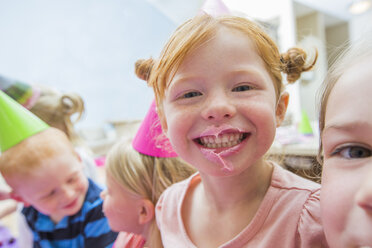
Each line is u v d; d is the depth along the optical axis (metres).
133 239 0.68
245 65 0.36
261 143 0.37
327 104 0.31
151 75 0.47
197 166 0.40
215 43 0.36
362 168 0.25
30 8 2.60
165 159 0.67
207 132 0.36
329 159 0.29
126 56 2.95
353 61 0.29
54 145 0.70
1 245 1.08
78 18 2.86
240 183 0.44
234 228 0.44
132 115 2.96
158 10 2.75
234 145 0.37
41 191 0.68
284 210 0.41
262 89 0.37
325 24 2.93
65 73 2.88
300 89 1.99
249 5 2.22
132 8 2.87
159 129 0.64
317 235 0.36
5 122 0.67
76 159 0.77
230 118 0.36
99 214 0.80
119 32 2.95
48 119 1.10
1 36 2.48
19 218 0.95
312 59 0.52
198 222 0.49
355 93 0.26
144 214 0.66
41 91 1.12
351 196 0.25
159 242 0.60
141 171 0.66
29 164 0.66
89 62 2.97
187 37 0.37
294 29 2.15
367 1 2.48
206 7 0.49
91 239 0.78
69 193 0.71
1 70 2.52
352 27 2.83
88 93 2.97
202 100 0.37
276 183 0.45
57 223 0.83
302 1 2.26
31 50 2.67
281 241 0.39
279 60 0.44
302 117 1.39
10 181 0.68
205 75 0.36
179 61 0.37
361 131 0.25
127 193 0.66
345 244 0.25
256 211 0.44
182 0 2.53
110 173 0.68
